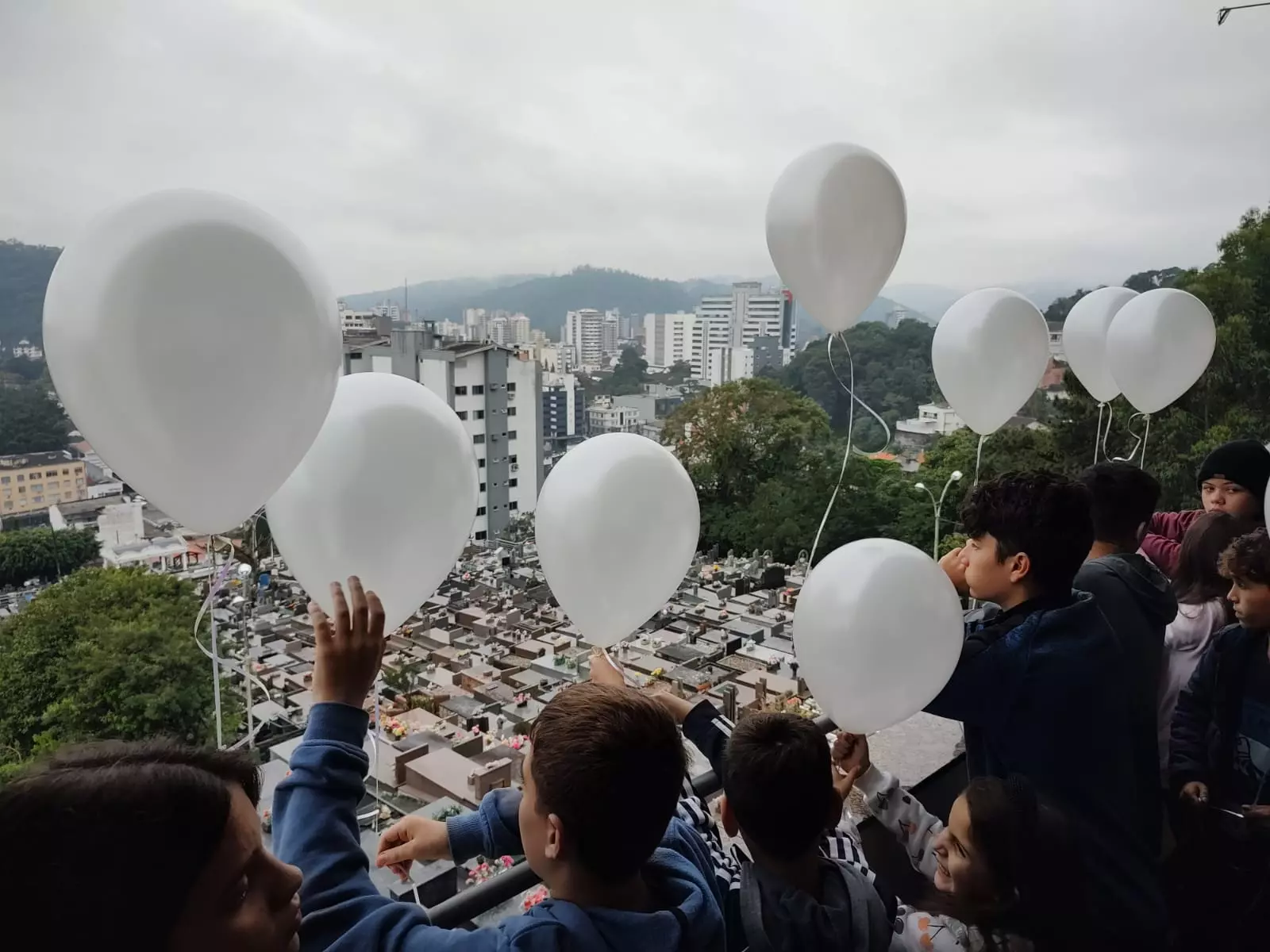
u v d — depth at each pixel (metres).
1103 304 2.55
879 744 1.98
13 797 0.54
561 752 0.81
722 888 1.06
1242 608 1.46
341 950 0.75
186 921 0.56
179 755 0.63
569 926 0.78
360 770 0.87
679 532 1.31
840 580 1.29
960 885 1.11
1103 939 1.12
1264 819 1.41
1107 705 1.24
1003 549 1.31
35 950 0.50
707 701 1.29
